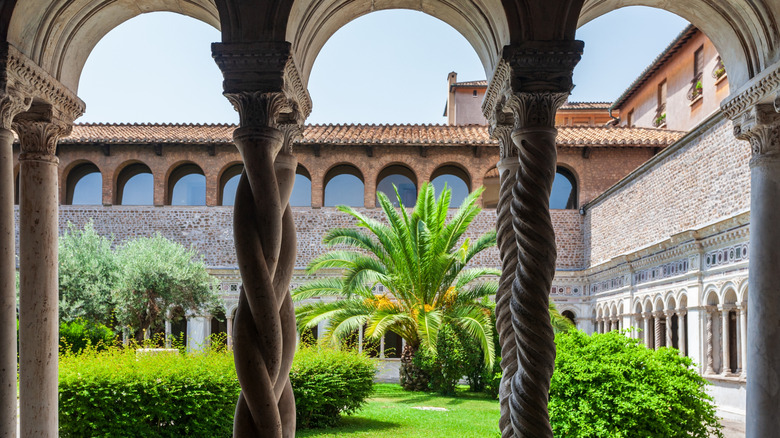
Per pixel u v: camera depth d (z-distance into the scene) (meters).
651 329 19.47
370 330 16.83
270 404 4.36
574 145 24.72
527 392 4.46
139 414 10.06
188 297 21.25
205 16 6.02
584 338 8.99
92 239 21.89
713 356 15.38
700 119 22.16
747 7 5.27
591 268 23.86
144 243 21.81
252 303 4.40
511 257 5.36
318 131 26.05
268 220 4.50
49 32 5.61
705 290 15.62
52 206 5.78
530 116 4.71
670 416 7.94
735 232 14.04
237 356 4.38
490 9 5.29
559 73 4.72
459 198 26.11
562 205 26.70
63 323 19.77
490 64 5.88
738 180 14.41
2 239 5.14
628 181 21.41
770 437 5.01
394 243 18.73
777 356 5.05
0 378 5.09
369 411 14.51
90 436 9.81
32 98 5.48
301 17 5.18
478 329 17.05
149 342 13.77
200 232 25.05
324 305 18.22
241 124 4.63
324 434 11.74
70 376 9.67
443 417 13.75
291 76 5.01
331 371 12.65
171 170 25.84
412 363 19.28
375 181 25.30
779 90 5.03
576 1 4.74
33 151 5.73
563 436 8.50
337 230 18.62
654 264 18.70
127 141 24.25
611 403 8.05
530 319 4.52
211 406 10.50
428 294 18.69
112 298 20.53
